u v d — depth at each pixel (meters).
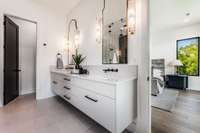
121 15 1.90
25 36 3.74
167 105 2.77
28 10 3.04
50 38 3.43
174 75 4.82
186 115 2.24
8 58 2.94
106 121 1.48
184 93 3.99
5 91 2.79
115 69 1.96
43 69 3.34
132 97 1.63
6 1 2.74
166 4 3.04
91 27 2.58
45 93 3.38
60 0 2.96
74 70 2.55
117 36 1.97
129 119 1.58
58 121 2.02
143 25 1.64
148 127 1.60
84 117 2.17
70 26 3.49
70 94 2.32
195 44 4.49
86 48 2.75
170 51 5.14
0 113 2.32
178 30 4.92
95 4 2.46
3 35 2.75
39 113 2.33
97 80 1.60
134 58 1.75
